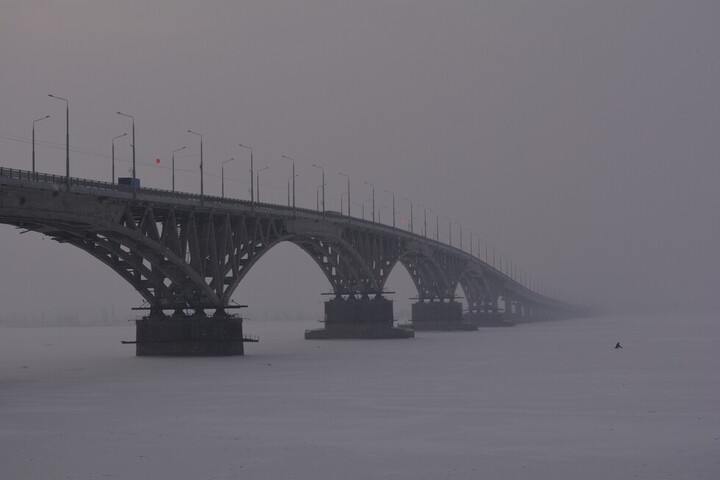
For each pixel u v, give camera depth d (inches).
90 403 3548.2
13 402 3612.2
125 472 2226.9
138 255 5821.9
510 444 2534.5
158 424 2960.1
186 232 5905.5
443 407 3351.4
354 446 2534.5
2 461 2369.6
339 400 3602.4
